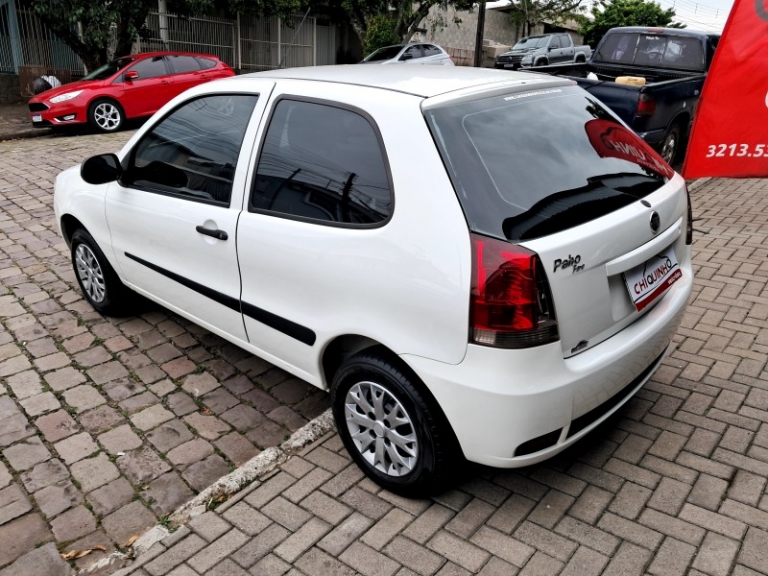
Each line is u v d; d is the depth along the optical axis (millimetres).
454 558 2514
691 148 5309
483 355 2328
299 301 2953
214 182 3375
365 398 2846
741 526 2623
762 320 4379
